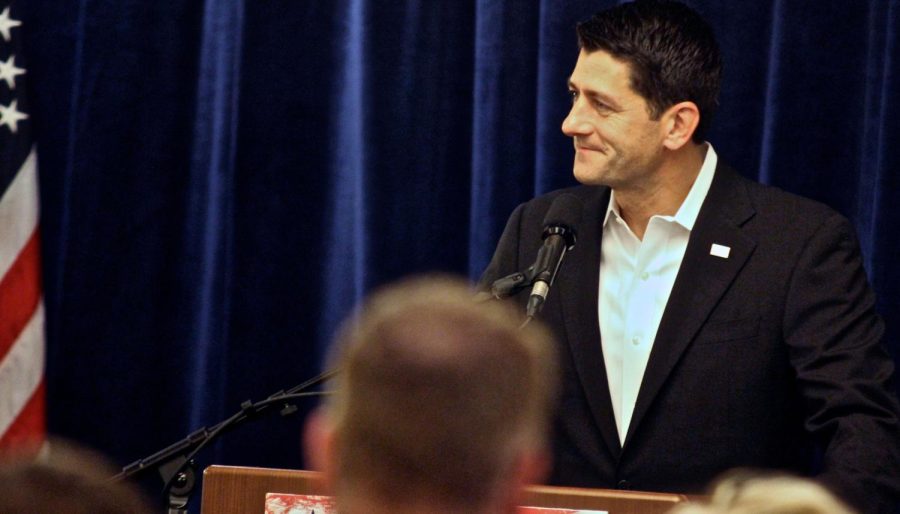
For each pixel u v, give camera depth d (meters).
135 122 8.96
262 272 8.79
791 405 5.93
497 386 2.14
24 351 8.75
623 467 5.90
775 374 5.87
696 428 5.84
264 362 8.81
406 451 2.12
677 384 5.88
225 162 8.88
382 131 8.58
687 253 6.07
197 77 8.98
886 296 7.84
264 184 8.79
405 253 8.59
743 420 5.83
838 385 5.50
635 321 6.14
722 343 5.88
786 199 6.19
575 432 6.03
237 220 8.79
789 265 5.93
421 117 8.58
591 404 5.98
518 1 8.40
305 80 8.79
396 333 2.16
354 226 8.74
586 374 6.04
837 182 7.93
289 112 8.78
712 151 6.38
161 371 9.06
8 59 8.87
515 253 6.39
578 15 8.21
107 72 8.95
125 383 9.02
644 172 6.05
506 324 2.22
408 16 8.56
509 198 8.41
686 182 6.19
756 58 8.08
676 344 5.91
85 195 8.96
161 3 8.95
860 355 5.61
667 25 5.96
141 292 8.98
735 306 5.92
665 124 5.99
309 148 8.80
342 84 8.79
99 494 1.95
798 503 2.13
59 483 1.94
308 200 8.81
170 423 9.10
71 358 9.05
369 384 2.14
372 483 2.14
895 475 5.20
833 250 5.95
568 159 8.25
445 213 8.61
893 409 5.48
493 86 8.39
